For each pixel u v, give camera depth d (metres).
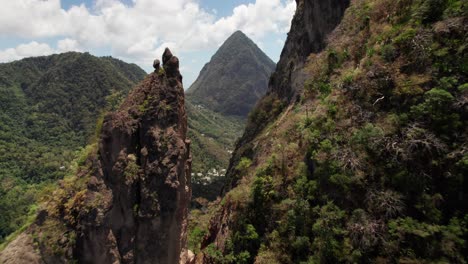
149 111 20.36
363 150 19.94
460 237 14.92
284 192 23.94
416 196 16.92
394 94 20.53
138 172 19.19
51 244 17.27
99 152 19.11
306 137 24.45
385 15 28.00
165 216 19.12
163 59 21.91
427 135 17.55
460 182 15.95
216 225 30.45
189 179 23.59
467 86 17.22
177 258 20.62
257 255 22.03
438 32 19.84
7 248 17.34
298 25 58.81
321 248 18.45
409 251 15.50
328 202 19.70
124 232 18.64
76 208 18.02
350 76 24.75
